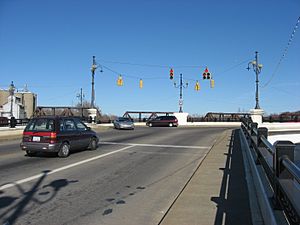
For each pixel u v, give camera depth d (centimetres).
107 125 4459
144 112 5606
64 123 1555
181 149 1852
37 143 1486
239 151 1669
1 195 855
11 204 780
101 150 1773
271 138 3116
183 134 2945
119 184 995
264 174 790
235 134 2809
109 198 841
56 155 1570
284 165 476
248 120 1789
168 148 1892
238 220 659
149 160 1456
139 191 916
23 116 8906
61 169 1217
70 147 1568
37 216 699
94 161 1412
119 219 684
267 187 664
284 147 527
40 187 942
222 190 896
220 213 703
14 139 2481
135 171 1201
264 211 623
